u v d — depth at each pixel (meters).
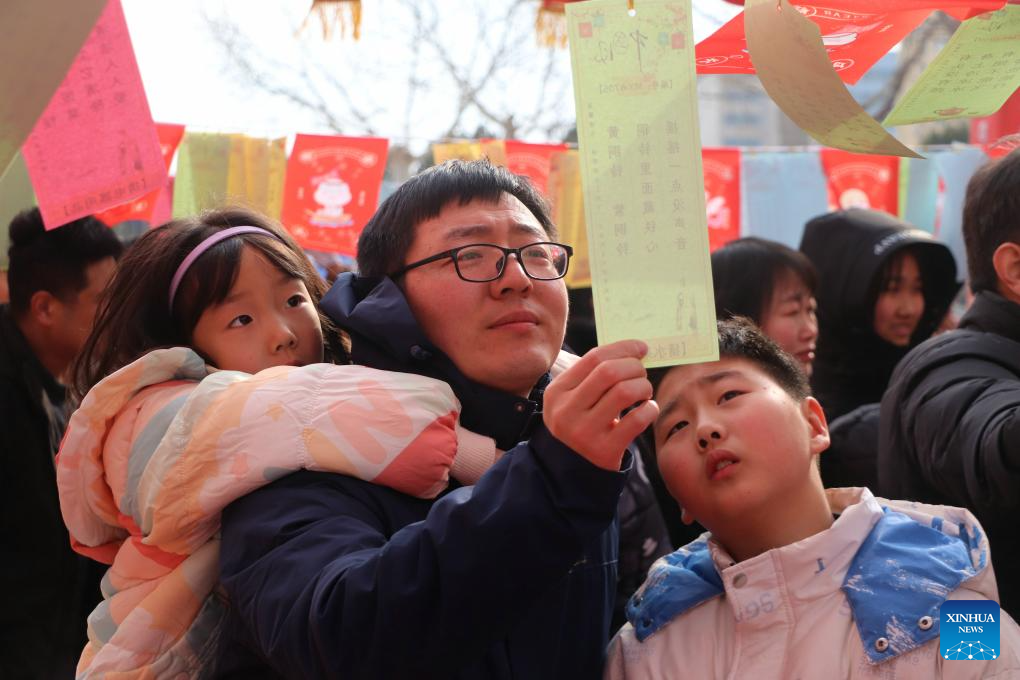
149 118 1.23
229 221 1.56
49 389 2.30
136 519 1.28
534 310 1.33
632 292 1.02
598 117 1.02
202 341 1.48
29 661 2.14
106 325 1.51
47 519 2.19
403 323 1.32
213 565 1.27
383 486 1.24
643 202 1.02
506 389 1.36
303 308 1.53
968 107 1.32
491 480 1.04
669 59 1.02
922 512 1.40
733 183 3.61
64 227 2.31
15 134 1.06
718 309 2.47
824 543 1.28
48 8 1.01
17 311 2.31
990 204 1.83
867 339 2.80
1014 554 1.64
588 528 1.01
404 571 1.01
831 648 1.24
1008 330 1.78
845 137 1.08
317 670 1.04
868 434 2.20
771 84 1.08
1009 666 1.20
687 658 1.32
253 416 1.21
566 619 1.31
